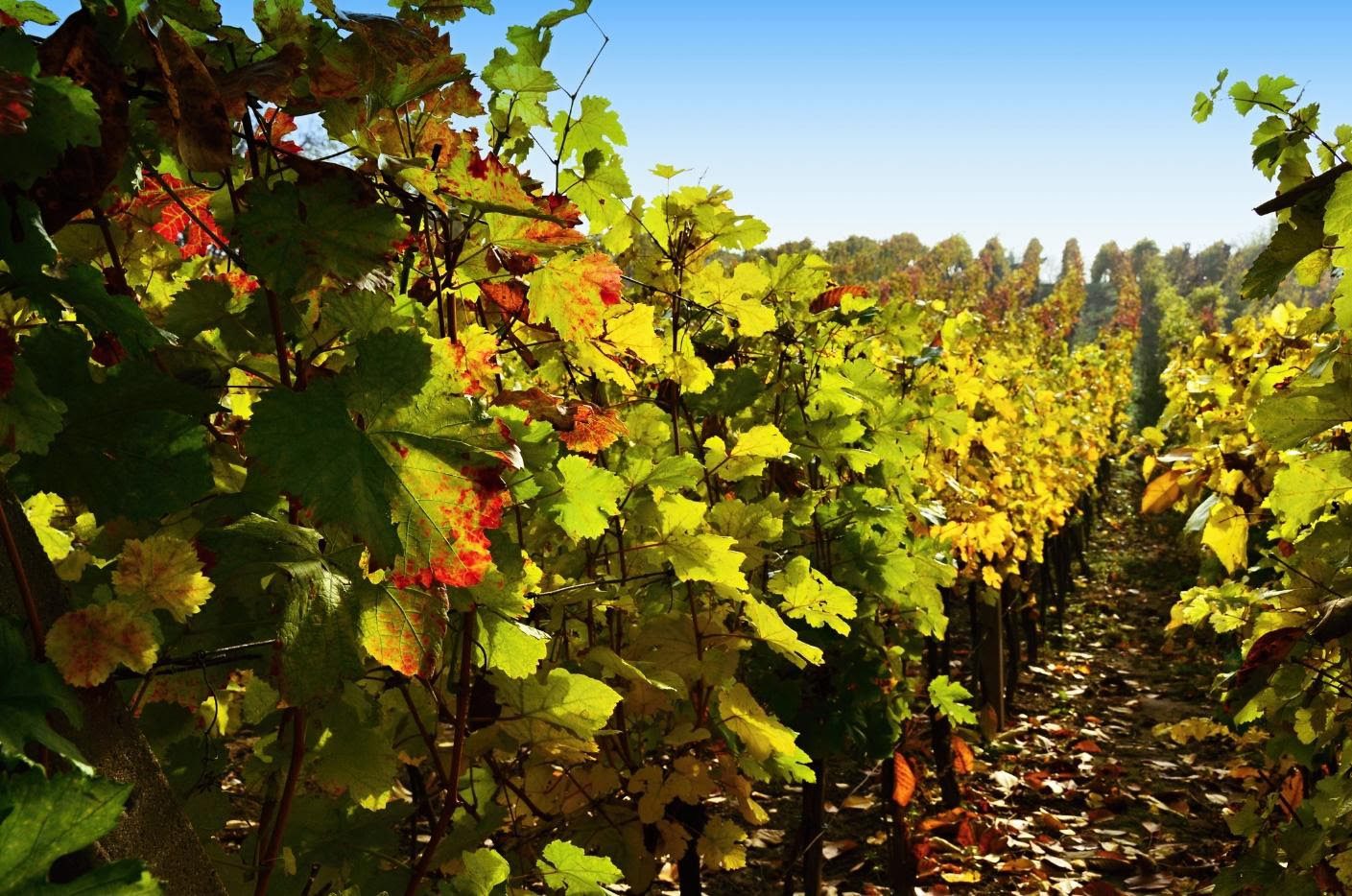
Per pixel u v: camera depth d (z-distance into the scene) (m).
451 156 1.45
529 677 1.49
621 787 2.20
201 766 1.45
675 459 2.12
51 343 0.96
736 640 2.34
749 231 2.65
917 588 3.85
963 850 4.88
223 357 1.36
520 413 1.44
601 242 2.12
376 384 0.99
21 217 0.85
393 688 1.54
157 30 0.92
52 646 0.78
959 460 5.96
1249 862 2.61
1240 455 3.93
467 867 1.45
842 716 3.29
